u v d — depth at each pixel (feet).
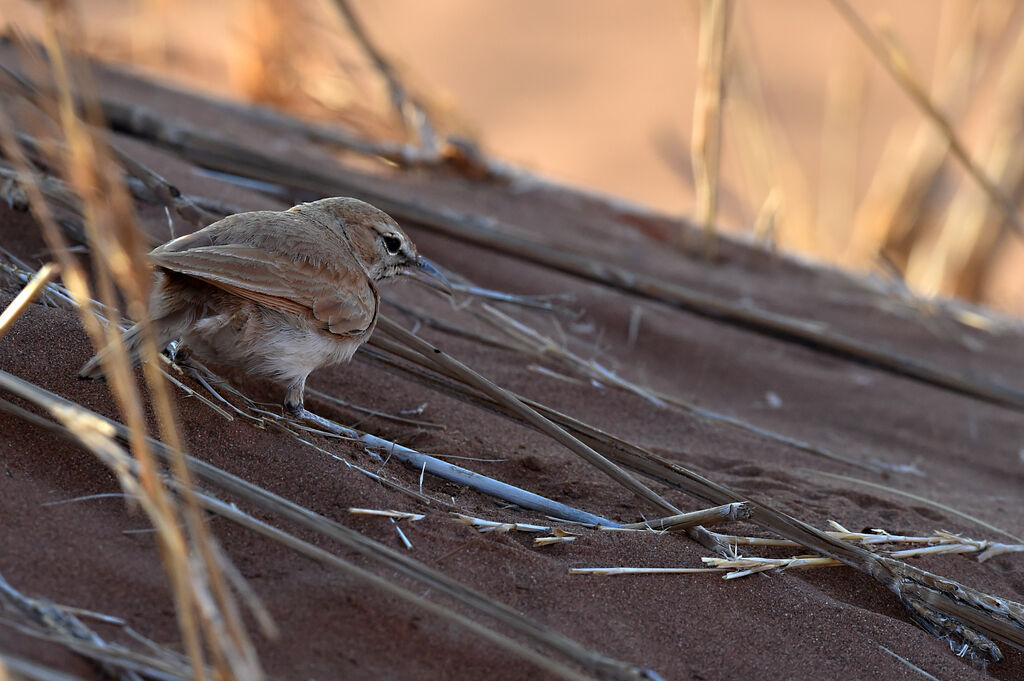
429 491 25.90
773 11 138.10
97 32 74.43
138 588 19.44
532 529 24.58
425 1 143.02
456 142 58.34
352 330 27.35
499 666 19.89
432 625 20.38
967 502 34.73
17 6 51.16
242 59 68.54
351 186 42.11
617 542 24.95
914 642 23.75
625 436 33.32
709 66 52.47
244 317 25.04
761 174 71.56
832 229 86.38
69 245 32.22
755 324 42.83
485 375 34.53
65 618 17.94
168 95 59.00
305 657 18.85
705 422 36.35
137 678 17.38
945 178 79.30
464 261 43.93
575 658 19.11
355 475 24.64
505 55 128.77
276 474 23.81
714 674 21.48
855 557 25.85
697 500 28.60
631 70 127.24
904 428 41.57
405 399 31.14
